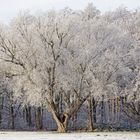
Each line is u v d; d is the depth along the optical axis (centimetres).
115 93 5753
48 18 5562
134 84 6162
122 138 3725
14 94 5950
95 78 5578
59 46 5478
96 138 3744
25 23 5619
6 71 5647
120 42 6109
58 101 5797
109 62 5688
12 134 4906
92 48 5644
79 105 5619
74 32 5659
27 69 5403
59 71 5459
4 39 5588
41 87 5306
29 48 5469
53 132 5538
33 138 3891
